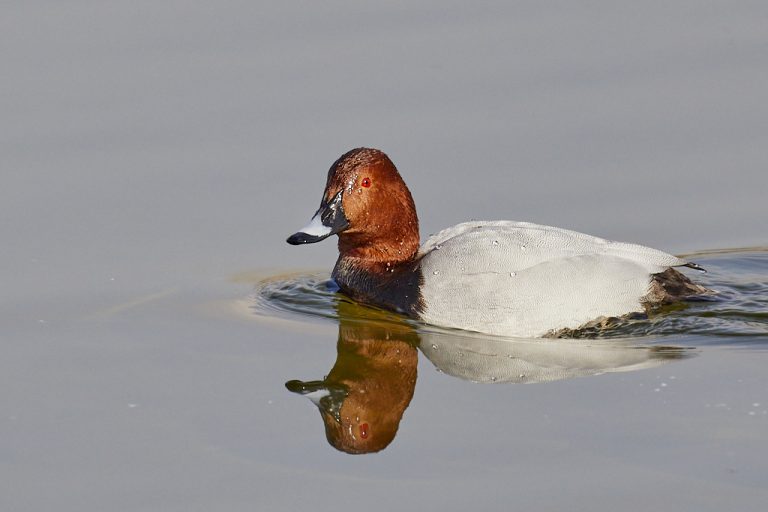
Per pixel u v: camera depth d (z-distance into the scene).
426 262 12.45
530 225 12.54
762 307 12.26
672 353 11.13
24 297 13.07
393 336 12.01
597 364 10.98
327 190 12.84
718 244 14.30
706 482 8.57
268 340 11.95
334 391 10.69
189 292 13.37
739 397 9.97
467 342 11.71
